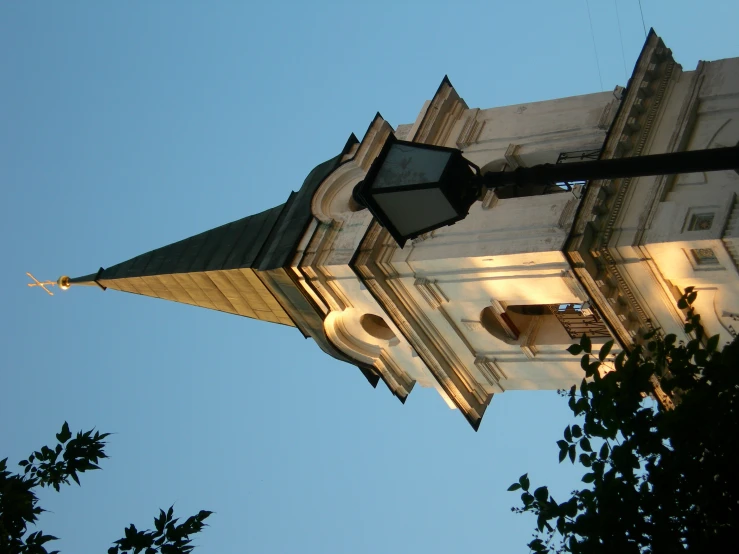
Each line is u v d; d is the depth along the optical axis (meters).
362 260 20.45
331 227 21.98
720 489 11.61
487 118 22.95
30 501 12.91
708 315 17.84
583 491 12.12
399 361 23.42
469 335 21.52
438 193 9.73
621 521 11.70
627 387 12.19
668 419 11.87
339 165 23.05
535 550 12.44
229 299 24.16
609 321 18.73
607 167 9.56
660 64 20.25
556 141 21.14
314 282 21.89
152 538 13.05
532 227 19.12
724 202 17.05
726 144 18.64
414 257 20.20
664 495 11.73
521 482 12.63
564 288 18.92
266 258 22.52
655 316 18.50
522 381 21.97
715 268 17.12
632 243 17.64
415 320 21.41
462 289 20.23
